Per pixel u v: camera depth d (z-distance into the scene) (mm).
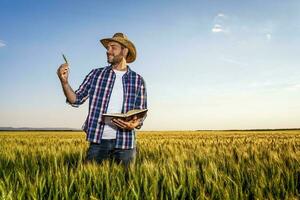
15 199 3789
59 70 4574
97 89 4953
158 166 5199
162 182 4473
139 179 4582
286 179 4852
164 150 9680
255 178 4914
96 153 4922
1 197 3723
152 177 4535
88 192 4234
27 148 10531
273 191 4504
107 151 4914
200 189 4215
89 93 4980
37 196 4008
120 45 5004
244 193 4383
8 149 10086
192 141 19781
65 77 4602
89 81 5016
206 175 4742
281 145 12539
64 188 4090
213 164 5453
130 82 5016
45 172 5020
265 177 4918
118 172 4668
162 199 4070
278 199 4195
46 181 4547
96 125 4875
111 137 4863
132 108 4973
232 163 5973
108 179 4379
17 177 4801
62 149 9953
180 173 4711
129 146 4895
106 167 4738
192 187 4410
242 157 6891
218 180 4660
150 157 8891
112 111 4910
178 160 5426
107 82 4969
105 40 5051
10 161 7082
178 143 16484
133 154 5016
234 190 4312
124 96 4957
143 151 10312
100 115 4891
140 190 4367
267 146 11805
